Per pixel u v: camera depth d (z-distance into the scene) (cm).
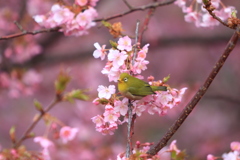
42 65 1404
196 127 1744
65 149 1201
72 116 1623
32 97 1669
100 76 1619
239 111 1761
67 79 683
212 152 1577
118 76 484
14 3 1382
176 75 1809
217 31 1605
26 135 679
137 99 468
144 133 1680
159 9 1789
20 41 1155
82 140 1281
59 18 668
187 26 1734
